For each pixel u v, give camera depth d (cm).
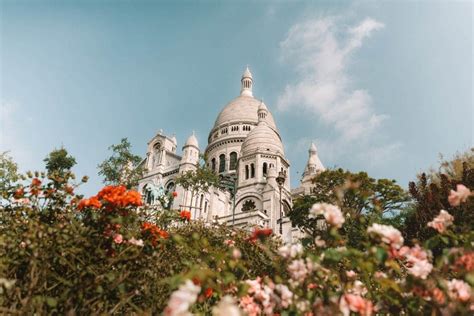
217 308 314
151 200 5425
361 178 2862
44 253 524
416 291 424
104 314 497
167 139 7238
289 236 4762
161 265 653
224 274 491
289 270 469
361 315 411
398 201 2873
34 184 676
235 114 9450
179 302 308
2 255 542
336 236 451
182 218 1258
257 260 832
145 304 577
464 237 465
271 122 9194
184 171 6009
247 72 11156
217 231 1253
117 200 590
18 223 644
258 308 443
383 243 444
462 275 457
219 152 8569
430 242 471
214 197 6219
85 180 761
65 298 501
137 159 4388
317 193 3108
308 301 437
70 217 652
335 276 486
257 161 6725
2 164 3253
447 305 403
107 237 597
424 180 2134
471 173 1809
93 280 521
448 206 1691
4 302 495
